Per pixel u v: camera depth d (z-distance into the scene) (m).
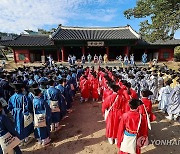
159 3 16.14
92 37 29.72
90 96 10.71
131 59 27.42
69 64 27.77
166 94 7.82
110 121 5.15
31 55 31.31
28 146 5.49
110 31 33.97
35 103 5.17
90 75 10.93
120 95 5.13
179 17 15.17
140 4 19.55
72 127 6.74
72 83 9.60
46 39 32.91
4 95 7.52
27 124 5.21
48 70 11.84
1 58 42.66
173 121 7.07
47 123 5.38
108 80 7.90
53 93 6.18
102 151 5.14
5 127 3.88
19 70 12.41
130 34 30.89
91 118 7.55
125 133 4.01
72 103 9.77
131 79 8.84
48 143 5.62
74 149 5.28
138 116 3.96
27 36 33.66
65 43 29.73
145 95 5.01
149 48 32.47
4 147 3.84
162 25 16.31
